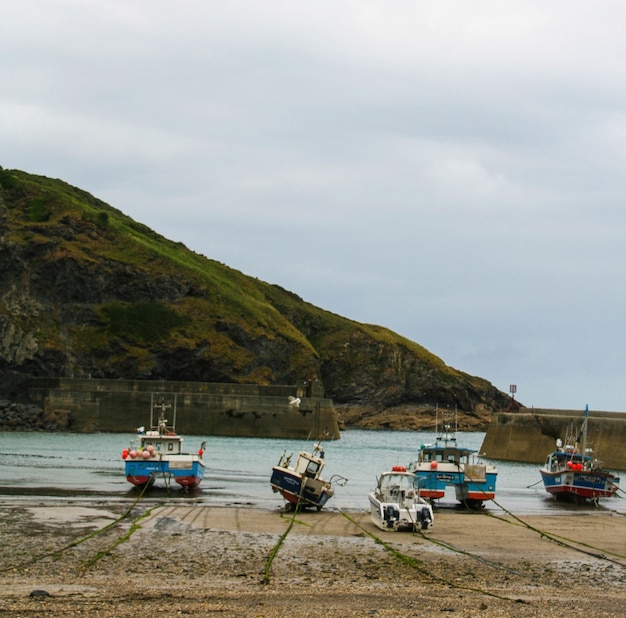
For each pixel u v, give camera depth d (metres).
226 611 23.81
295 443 136.12
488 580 29.47
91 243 190.25
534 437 98.06
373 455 113.38
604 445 90.75
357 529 41.03
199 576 28.72
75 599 24.86
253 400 146.12
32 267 179.38
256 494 57.59
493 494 53.19
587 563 33.72
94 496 53.41
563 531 43.09
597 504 58.22
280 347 198.62
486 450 103.62
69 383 145.00
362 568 30.94
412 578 29.39
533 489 68.56
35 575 28.30
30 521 40.78
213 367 181.12
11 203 196.88
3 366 166.50
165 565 30.44
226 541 36.19
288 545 35.59
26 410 144.88
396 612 24.11
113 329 177.50
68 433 138.50
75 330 175.25
